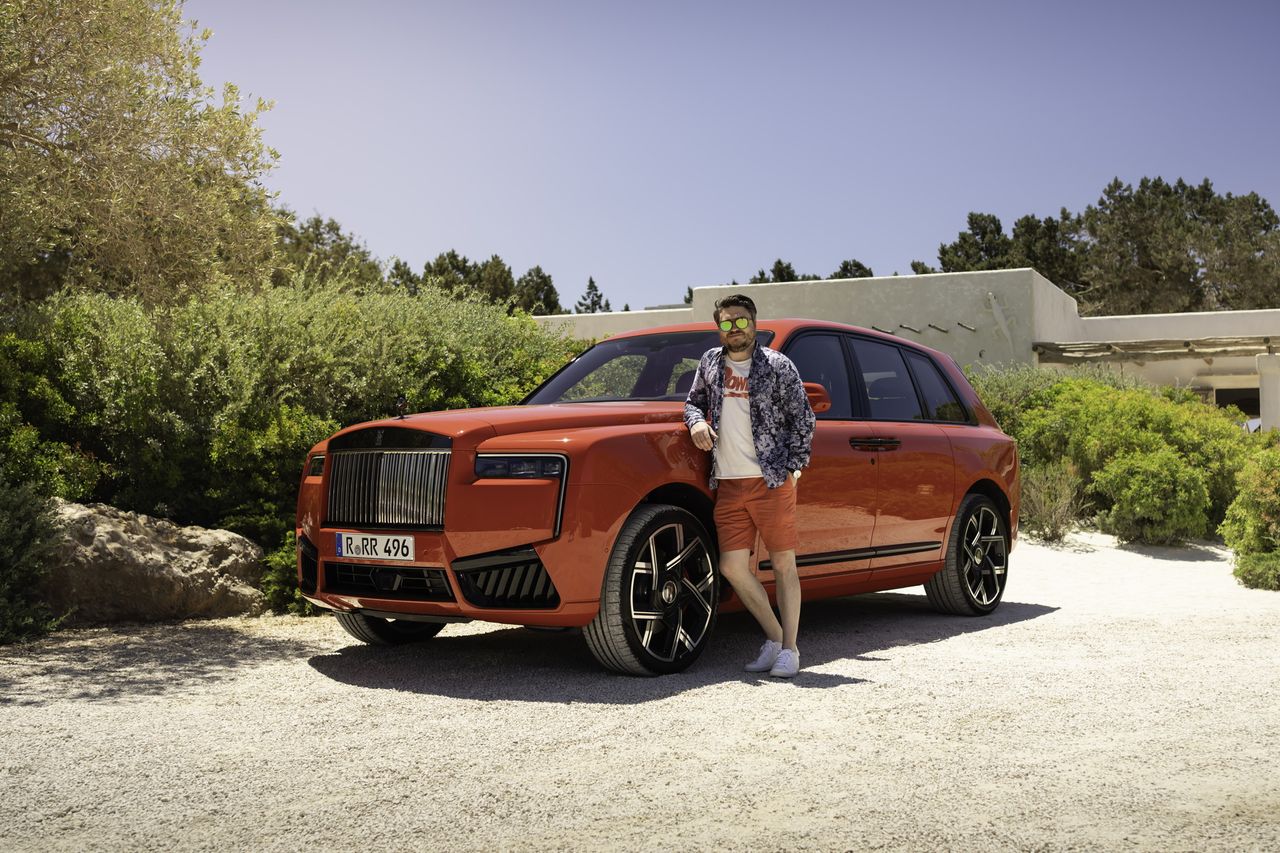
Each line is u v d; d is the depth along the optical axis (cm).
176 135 843
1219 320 2953
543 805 306
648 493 478
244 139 876
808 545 556
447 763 347
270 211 925
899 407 653
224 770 340
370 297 976
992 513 704
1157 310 5947
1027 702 426
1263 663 504
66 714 414
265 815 299
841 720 399
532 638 597
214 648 558
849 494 580
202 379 777
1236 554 948
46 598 611
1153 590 859
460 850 273
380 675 492
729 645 570
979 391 1541
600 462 463
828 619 683
